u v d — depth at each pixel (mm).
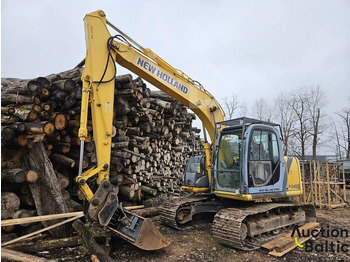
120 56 5102
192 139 10469
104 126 4562
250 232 5121
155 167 8227
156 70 5598
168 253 4645
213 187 5910
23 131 4590
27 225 4820
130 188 6973
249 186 5230
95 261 3834
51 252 4395
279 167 5949
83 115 4289
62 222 4773
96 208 4090
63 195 5512
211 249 4914
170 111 8141
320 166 10367
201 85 6449
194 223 6590
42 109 4938
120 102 6422
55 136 5199
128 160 6777
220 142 5875
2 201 4500
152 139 7926
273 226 5660
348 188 15469
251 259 4531
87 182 4559
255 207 5488
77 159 5875
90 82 4531
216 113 6598
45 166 4980
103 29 4809
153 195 7852
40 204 4934
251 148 5438
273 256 4691
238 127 5594
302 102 28141
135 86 6473
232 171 5500
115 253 4574
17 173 4512
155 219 6992
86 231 4039
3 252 3650
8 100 4914
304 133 26812
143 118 7258
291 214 6367
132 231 4297
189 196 6863
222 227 4922
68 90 5316
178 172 9672
